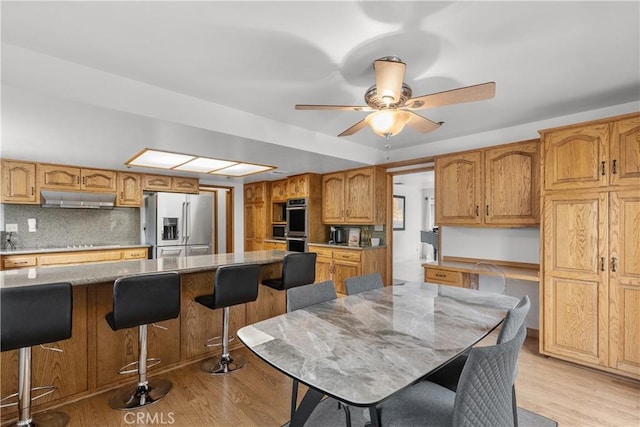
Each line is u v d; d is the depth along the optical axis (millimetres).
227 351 2693
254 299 2711
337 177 5191
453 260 4125
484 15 1625
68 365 2158
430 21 1670
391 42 1866
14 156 3754
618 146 2414
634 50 1968
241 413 2059
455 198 3789
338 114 3039
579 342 2598
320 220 5508
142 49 1937
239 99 2689
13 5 1520
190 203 5438
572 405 2148
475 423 1081
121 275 2100
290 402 2180
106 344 2314
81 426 1914
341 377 1135
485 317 1810
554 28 1739
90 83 2148
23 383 1857
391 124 2145
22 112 2283
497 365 1102
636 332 2338
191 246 5434
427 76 2299
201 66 2145
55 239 4590
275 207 6242
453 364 1770
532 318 3480
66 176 4297
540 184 2818
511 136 3537
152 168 4578
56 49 1929
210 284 2896
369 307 2008
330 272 5016
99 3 1519
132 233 5262
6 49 1860
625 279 2383
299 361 1259
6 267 3809
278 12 1597
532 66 2168
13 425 1903
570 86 2496
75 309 2188
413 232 9031
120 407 2094
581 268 2590
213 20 1662
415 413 1271
